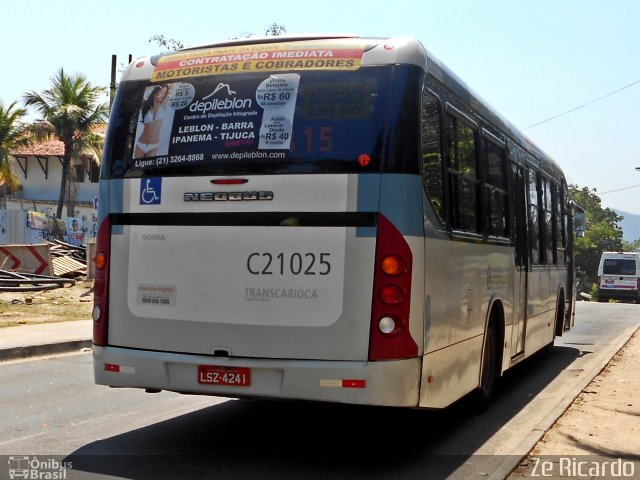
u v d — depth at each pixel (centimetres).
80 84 4400
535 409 875
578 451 663
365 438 711
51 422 746
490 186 805
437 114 638
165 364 611
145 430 719
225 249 600
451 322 657
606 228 9025
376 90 587
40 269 2373
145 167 636
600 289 4338
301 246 582
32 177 5247
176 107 634
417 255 577
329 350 572
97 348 642
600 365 1176
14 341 1237
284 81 606
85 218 4984
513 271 908
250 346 589
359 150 579
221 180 604
